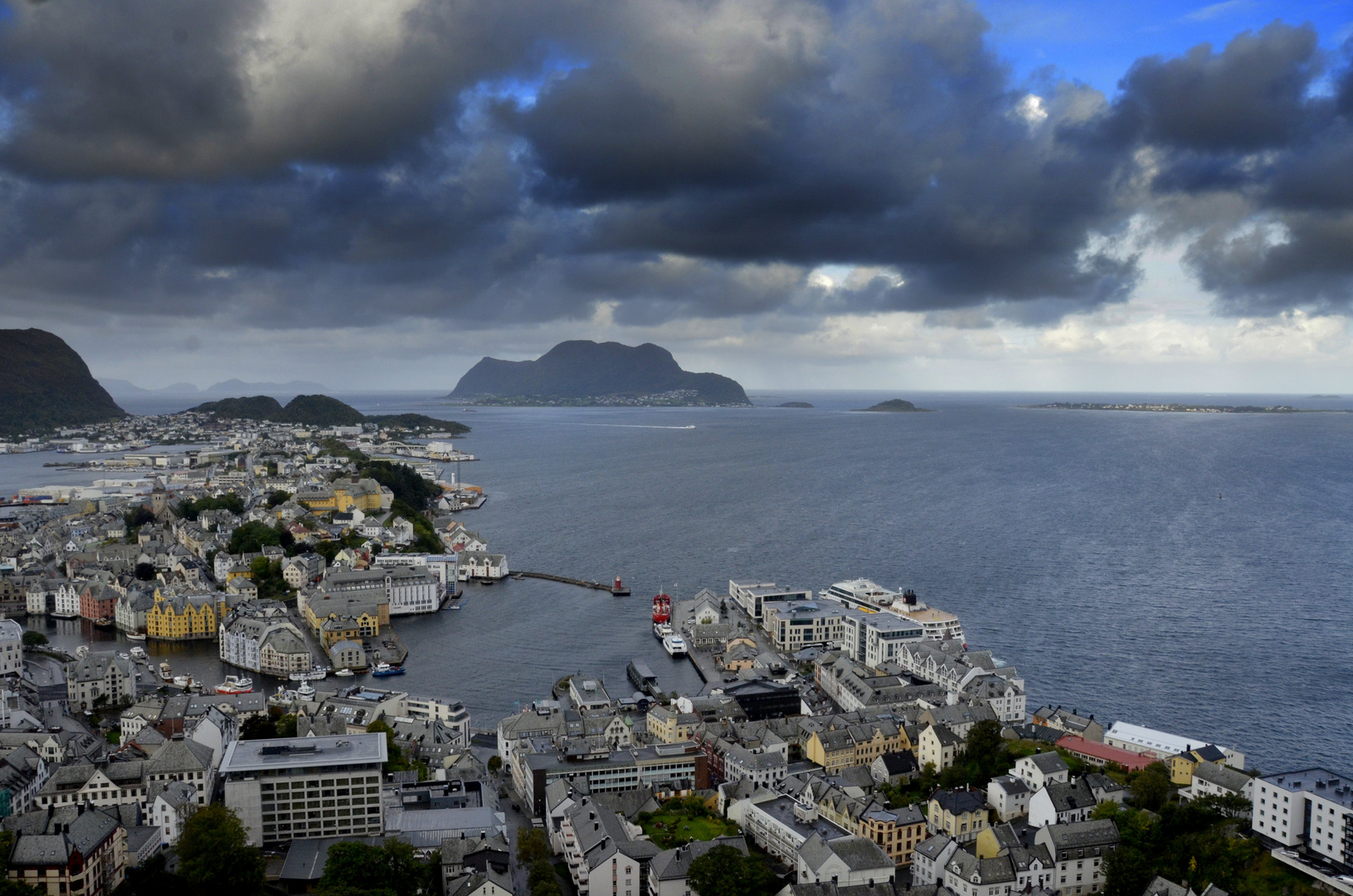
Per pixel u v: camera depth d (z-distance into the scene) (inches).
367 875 7834.6
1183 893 7775.6
